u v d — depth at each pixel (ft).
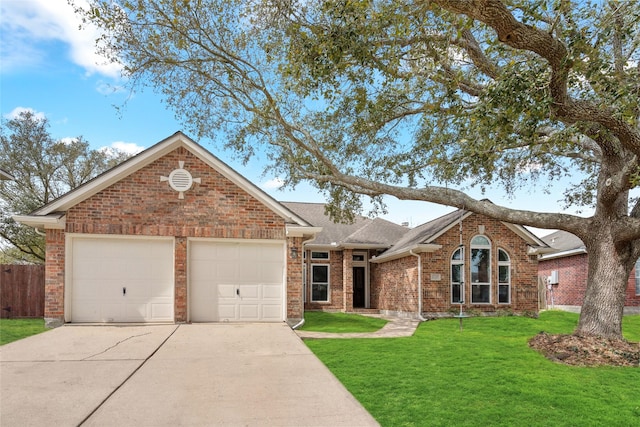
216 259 39.09
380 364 27.37
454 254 57.11
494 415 18.78
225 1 35.76
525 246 58.34
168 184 38.32
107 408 15.80
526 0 22.91
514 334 40.83
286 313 39.34
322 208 81.20
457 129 40.01
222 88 43.39
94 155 80.33
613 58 31.30
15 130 73.05
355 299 73.97
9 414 15.07
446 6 20.79
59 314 35.60
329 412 15.76
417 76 34.88
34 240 75.20
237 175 39.17
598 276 34.55
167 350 25.95
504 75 23.54
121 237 37.22
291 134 42.27
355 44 26.14
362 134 44.57
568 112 25.48
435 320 52.42
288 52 31.63
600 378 25.30
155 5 34.81
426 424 17.58
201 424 14.46
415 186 47.44
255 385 18.93
